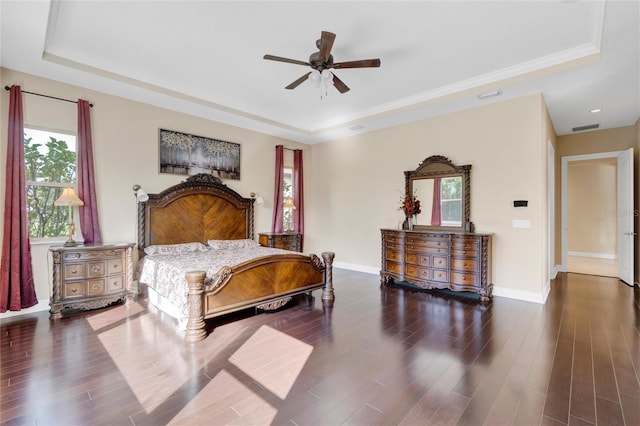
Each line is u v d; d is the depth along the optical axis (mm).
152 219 4508
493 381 2156
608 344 2756
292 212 6688
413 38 3076
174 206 4730
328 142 6797
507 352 2605
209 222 5148
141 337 2879
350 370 2309
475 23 2818
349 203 6379
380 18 2754
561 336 2939
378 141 5871
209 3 2576
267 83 4227
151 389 2041
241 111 5156
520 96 4148
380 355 2553
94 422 1717
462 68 3727
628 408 1850
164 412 1808
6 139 3410
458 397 1969
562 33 2963
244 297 3311
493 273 4426
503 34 2990
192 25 2895
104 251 3658
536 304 3967
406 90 4422
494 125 4402
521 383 2131
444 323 3293
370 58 3463
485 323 3293
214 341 2812
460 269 4273
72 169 3906
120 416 1770
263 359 2475
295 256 3838
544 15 2691
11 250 3328
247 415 1789
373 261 5980
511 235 4262
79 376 2195
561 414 1798
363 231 6141
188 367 2334
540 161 4004
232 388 2062
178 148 4887
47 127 3691
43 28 2695
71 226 3604
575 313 3615
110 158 4188
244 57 3508
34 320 3305
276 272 3633
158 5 2605
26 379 2150
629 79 3574
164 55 3461
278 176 6289
